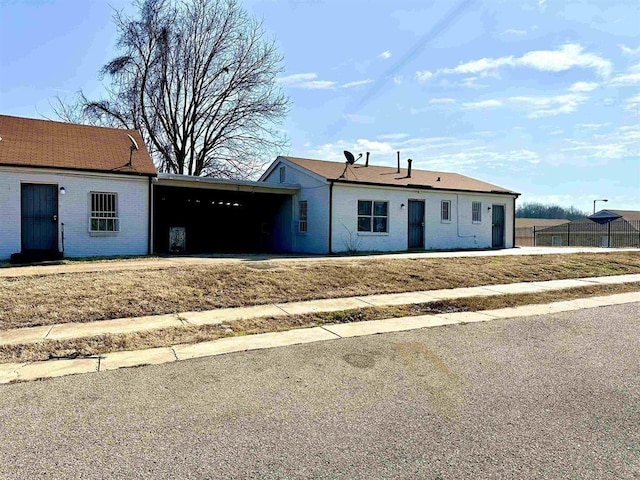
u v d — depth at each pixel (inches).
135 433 124.4
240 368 181.6
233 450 115.0
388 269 436.5
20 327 239.3
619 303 336.8
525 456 112.1
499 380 167.8
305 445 117.8
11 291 288.5
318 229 669.9
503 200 823.7
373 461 109.7
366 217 679.7
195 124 1067.9
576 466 107.4
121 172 541.3
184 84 1048.8
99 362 189.9
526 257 579.2
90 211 526.9
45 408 141.6
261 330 245.3
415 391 156.6
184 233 704.4
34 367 183.5
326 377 171.2
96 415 136.4
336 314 281.0
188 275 355.3
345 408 141.9
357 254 625.9
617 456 112.1
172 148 1058.7
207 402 146.8
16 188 488.7
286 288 345.4
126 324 248.7
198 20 1037.2
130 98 1000.9
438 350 208.2
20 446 116.5
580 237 1330.0
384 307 303.9
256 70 1067.3
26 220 498.0
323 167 734.5
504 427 128.5
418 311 301.0
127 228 549.6
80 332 230.7
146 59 1013.2
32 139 560.7
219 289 329.4
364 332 242.4
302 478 102.3
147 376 172.2
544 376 172.4
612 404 145.2
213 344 217.5
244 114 1067.9
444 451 114.6
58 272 353.4
